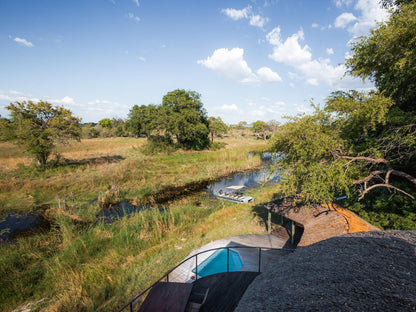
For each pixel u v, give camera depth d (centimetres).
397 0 1097
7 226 1491
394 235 587
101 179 2519
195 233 1424
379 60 995
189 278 917
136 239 1309
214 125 6066
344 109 984
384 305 316
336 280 417
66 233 1324
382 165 1145
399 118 949
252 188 2539
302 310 344
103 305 811
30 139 2495
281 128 1108
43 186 2211
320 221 1030
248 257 1064
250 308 405
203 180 2831
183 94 4725
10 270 1011
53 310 775
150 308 635
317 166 998
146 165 3359
